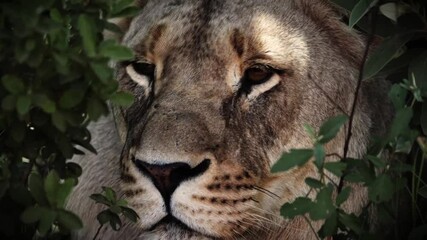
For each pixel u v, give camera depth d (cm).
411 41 903
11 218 809
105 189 825
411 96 888
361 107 902
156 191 821
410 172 904
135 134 842
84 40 698
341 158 812
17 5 694
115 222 827
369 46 917
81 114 745
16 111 745
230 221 850
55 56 695
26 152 789
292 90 875
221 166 835
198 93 855
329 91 888
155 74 881
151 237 857
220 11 877
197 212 828
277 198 882
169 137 818
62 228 758
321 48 895
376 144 807
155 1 907
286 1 902
